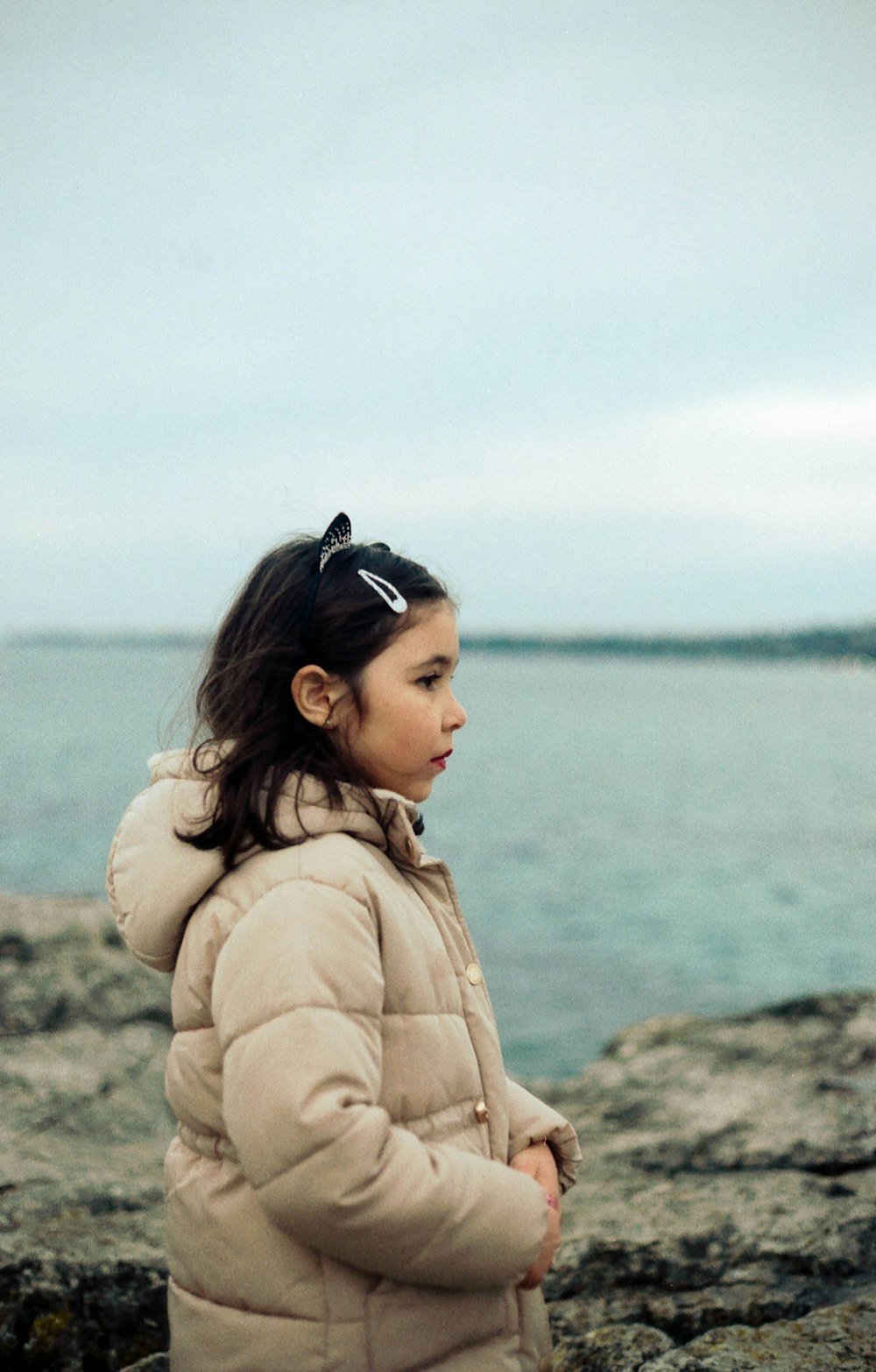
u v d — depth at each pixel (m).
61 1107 3.95
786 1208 2.93
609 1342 2.33
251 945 1.38
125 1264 2.58
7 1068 4.21
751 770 44.09
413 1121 1.45
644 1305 2.55
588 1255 2.73
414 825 1.69
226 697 1.60
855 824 28.20
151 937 1.53
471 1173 1.36
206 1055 1.47
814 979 12.88
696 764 46.62
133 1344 2.51
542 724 76.06
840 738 65.12
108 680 124.56
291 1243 1.40
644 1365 2.17
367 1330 1.38
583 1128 3.78
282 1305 1.39
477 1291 1.46
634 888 19.03
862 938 15.20
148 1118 4.02
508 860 22.11
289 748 1.57
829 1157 3.31
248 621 1.64
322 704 1.59
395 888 1.51
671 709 101.31
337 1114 1.28
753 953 14.21
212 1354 1.43
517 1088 1.78
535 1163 1.66
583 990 12.02
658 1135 3.59
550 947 14.38
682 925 15.98
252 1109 1.30
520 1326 1.53
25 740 46.09
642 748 55.31
